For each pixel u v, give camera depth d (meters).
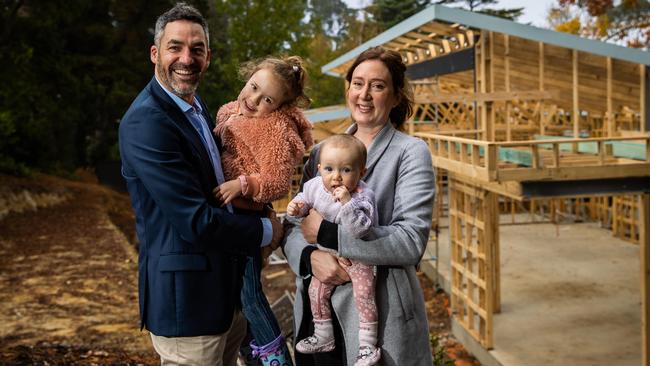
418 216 2.82
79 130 29.66
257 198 2.89
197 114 3.01
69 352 7.00
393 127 3.09
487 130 13.34
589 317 11.57
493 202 11.93
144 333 8.16
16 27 23.12
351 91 3.04
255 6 26.58
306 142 3.12
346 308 2.92
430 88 16.69
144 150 2.69
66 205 20.09
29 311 9.24
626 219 17.28
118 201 24.08
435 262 15.29
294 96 3.04
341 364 3.06
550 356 9.92
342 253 2.75
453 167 9.78
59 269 12.24
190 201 2.68
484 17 13.38
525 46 14.15
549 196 8.76
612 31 32.75
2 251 13.77
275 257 16.92
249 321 3.12
